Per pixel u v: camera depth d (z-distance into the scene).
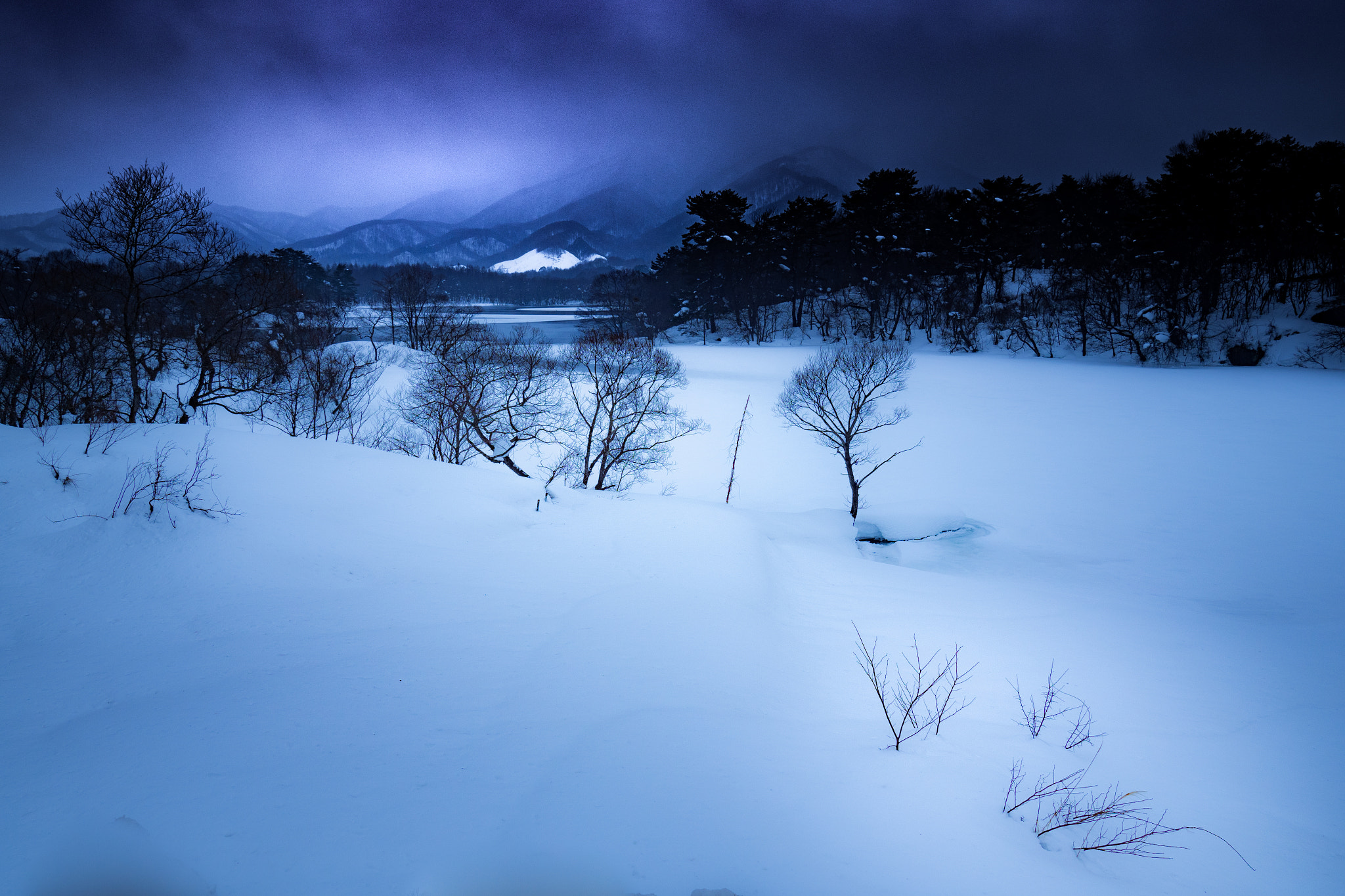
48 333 21.88
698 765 6.47
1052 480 33.50
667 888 4.49
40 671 8.05
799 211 90.75
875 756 7.14
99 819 4.94
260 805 5.30
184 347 25.33
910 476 34.88
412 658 9.20
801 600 15.26
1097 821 6.34
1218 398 46.75
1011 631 14.26
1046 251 91.12
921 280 85.56
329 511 14.30
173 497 12.60
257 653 9.02
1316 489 30.77
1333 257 62.53
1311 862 6.22
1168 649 14.06
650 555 15.29
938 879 4.88
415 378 33.31
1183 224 68.88
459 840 4.95
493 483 18.31
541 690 8.44
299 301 28.70
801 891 4.60
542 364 28.52
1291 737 9.77
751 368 65.25
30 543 10.55
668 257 108.75
